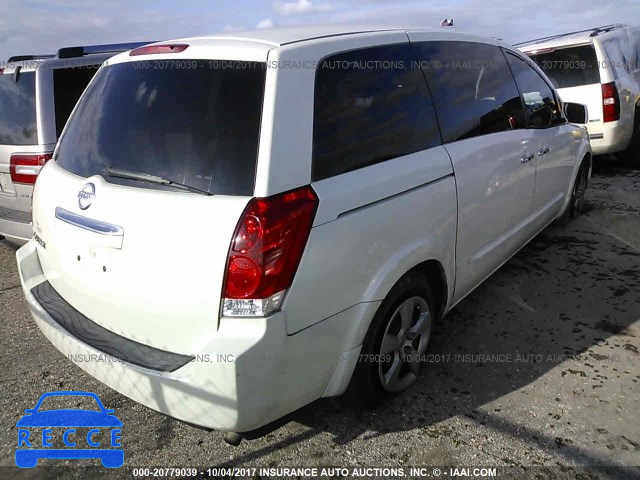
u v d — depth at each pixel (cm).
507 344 315
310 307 198
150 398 198
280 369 193
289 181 193
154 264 194
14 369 308
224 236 183
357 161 222
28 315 376
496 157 314
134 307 203
